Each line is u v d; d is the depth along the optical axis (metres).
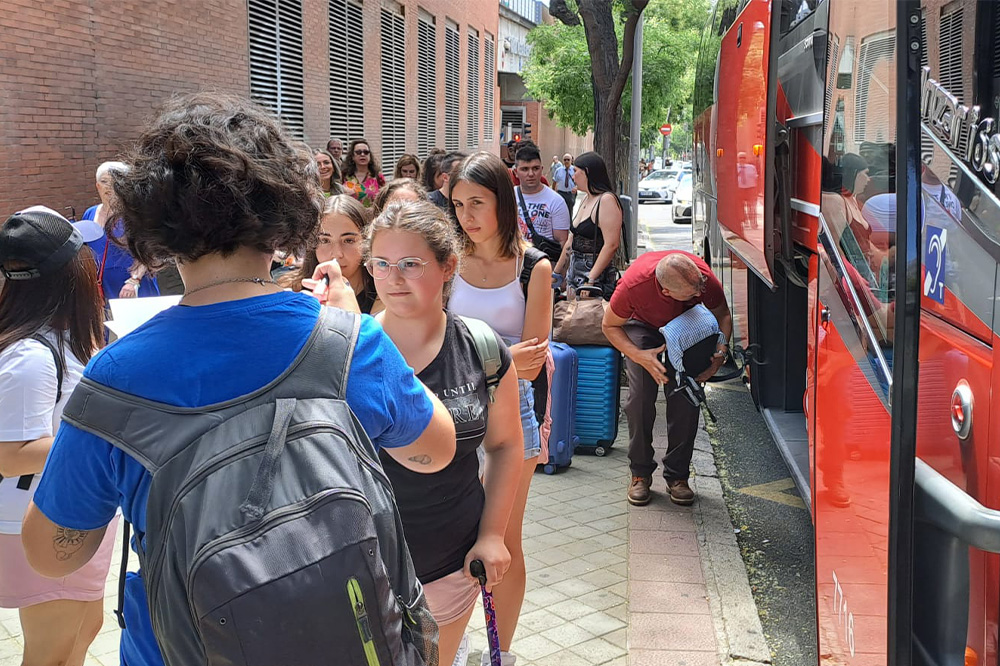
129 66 10.84
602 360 5.97
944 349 2.34
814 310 3.23
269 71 15.16
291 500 1.36
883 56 2.31
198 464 1.37
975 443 2.22
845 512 2.63
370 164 10.73
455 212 3.48
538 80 27.22
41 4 9.29
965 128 2.30
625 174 12.88
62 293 2.61
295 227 1.56
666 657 3.59
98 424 1.42
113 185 1.50
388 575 1.50
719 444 6.59
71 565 1.56
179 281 4.81
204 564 1.30
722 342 5.05
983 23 2.35
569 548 4.62
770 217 4.74
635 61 12.69
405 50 23.88
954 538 2.24
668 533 4.78
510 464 2.65
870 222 2.40
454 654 2.66
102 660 3.61
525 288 3.55
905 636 2.04
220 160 1.44
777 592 4.30
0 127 8.79
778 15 4.59
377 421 1.60
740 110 5.68
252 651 1.29
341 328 1.58
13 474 2.50
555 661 3.57
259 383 1.45
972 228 2.24
